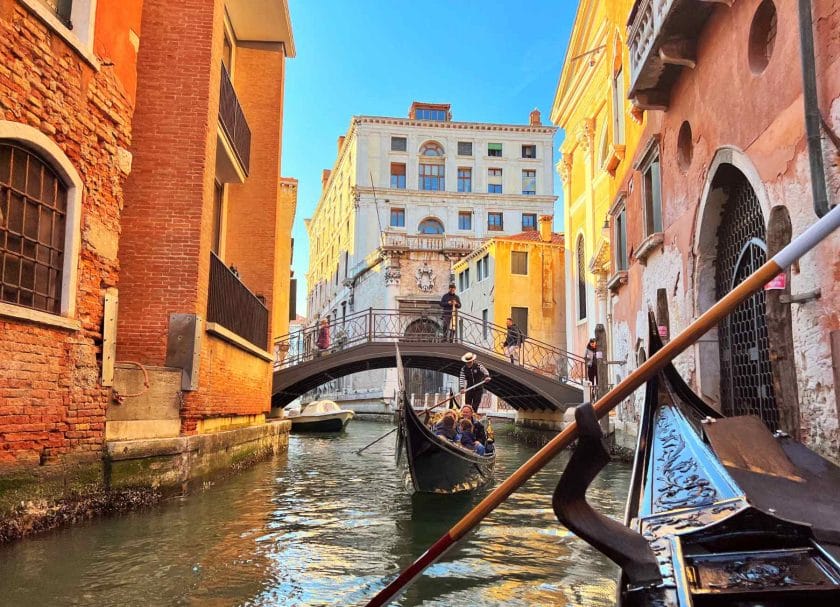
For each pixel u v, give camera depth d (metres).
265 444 12.15
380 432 23.61
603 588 4.25
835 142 4.94
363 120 40.28
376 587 4.25
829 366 5.07
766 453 4.00
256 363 12.10
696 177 8.01
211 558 4.81
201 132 8.12
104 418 6.11
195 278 7.80
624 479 9.73
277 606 3.81
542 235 28.95
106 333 6.14
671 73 8.77
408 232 39.94
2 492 4.80
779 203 5.85
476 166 41.25
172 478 6.88
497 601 3.99
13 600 3.76
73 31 5.83
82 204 5.84
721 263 7.91
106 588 4.03
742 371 7.43
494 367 17.45
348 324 38.41
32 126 5.15
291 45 14.80
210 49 8.30
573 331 23.58
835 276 4.99
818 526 3.05
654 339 4.77
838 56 4.88
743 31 6.59
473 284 29.70
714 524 2.81
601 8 17.61
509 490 2.86
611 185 13.72
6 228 4.96
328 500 7.73
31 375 5.10
